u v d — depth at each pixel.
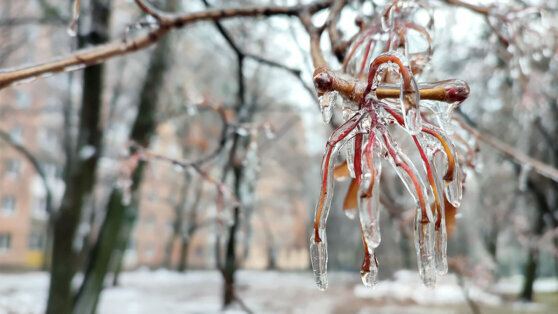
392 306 14.98
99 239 5.84
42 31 10.43
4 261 31.62
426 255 0.80
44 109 16.80
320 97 0.86
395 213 3.10
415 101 0.75
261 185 35.09
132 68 12.93
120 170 3.53
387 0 1.51
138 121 5.81
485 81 8.09
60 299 5.74
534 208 13.86
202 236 41.91
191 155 18.02
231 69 11.62
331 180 0.86
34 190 32.69
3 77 1.30
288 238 44.03
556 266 24.89
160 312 13.38
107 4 5.33
